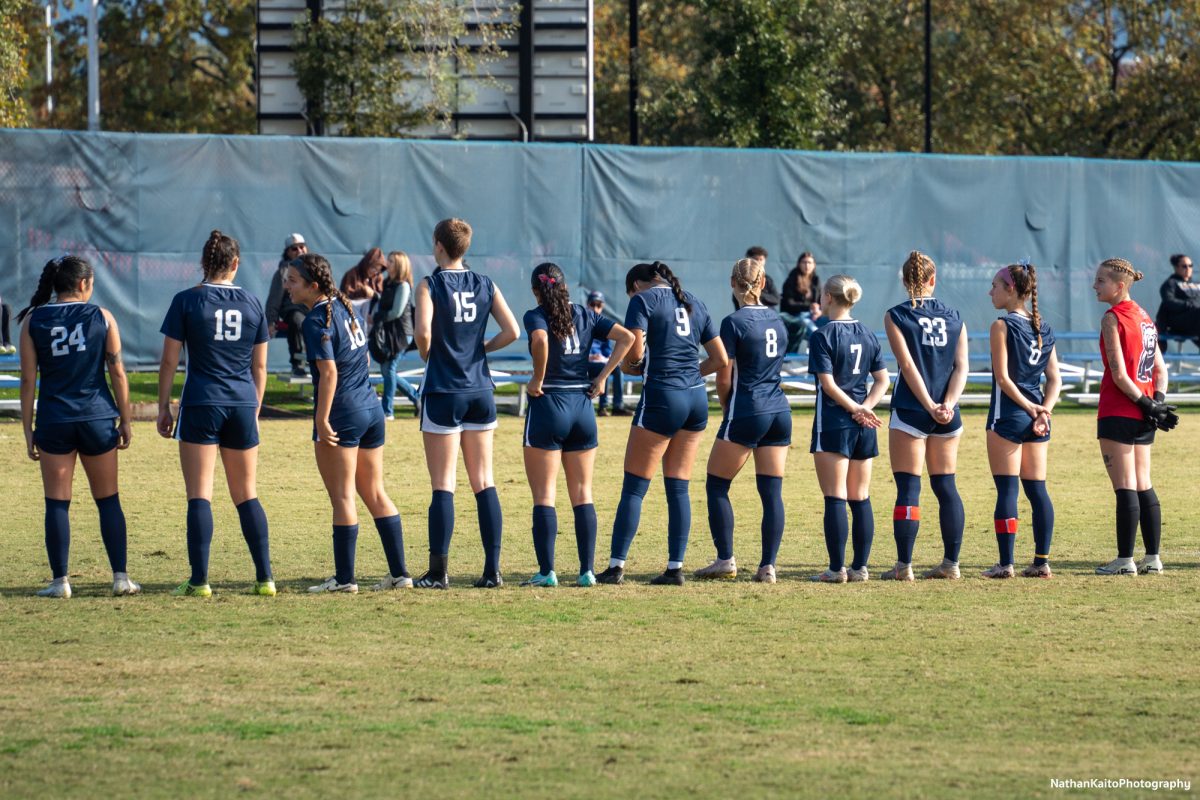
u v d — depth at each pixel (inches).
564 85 3636.8
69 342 1177.4
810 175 2960.1
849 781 720.3
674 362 1259.8
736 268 1288.1
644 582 1290.6
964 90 5531.5
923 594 1226.6
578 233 2859.3
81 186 2637.8
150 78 6190.9
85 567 1346.0
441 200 2802.7
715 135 4242.1
